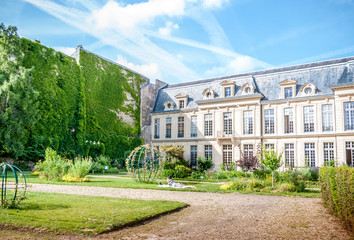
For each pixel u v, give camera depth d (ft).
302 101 110.63
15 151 92.63
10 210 27.89
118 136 135.95
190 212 30.60
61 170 66.49
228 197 43.27
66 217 25.23
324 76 110.32
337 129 103.40
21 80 94.32
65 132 114.21
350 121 102.63
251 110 120.26
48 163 67.67
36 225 22.68
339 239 21.17
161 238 20.83
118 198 38.09
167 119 144.36
